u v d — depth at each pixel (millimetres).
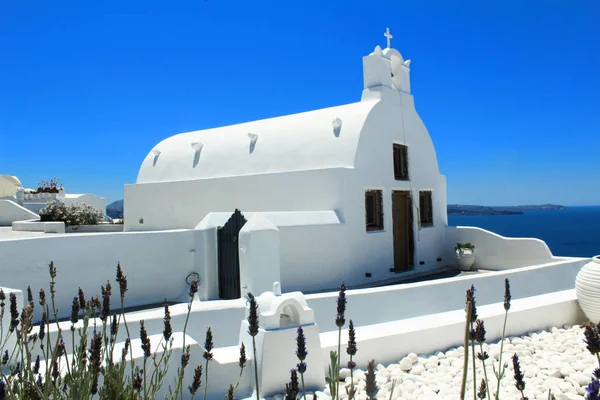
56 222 21922
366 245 14953
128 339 3947
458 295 10031
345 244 14172
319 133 16078
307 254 13258
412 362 6621
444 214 19234
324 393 5410
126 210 20406
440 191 19016
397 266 16844
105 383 3783
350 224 14398
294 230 13008
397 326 7113
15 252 10023
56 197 32188
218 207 17250
